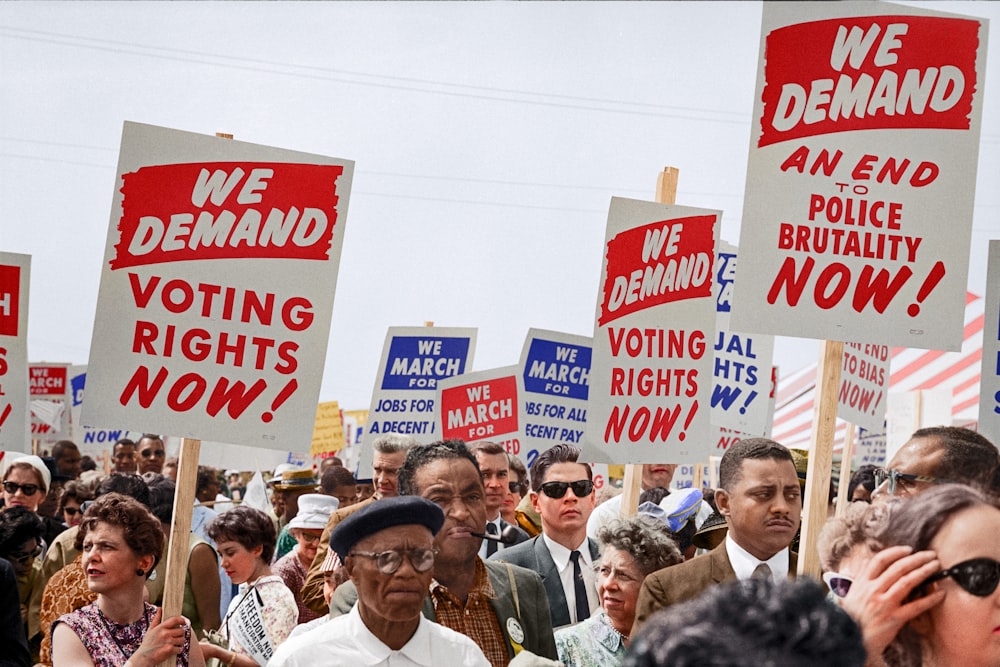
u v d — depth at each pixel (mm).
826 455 4992
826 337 5145
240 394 5273
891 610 2947
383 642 3984
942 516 3002
